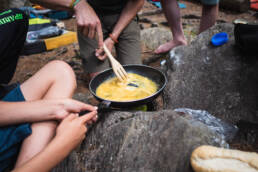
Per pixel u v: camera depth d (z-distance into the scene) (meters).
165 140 1.29
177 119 1.34
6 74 1.55
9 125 1.31
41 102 1.32
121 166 1.33
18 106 1.28
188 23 5.21
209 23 3.21
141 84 1.86
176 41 3.46
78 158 1.50
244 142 1.60
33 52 4.32
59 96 1.51
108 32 2.77
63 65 1.65
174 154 1.23
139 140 1.36
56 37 4.51
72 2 2.03
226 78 2.00
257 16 5.68
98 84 1.91
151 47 4.09
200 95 2.05
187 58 2.34
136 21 2.79
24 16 1.54
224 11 6.31
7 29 1.41
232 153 1.11
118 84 1.86
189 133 1.27
